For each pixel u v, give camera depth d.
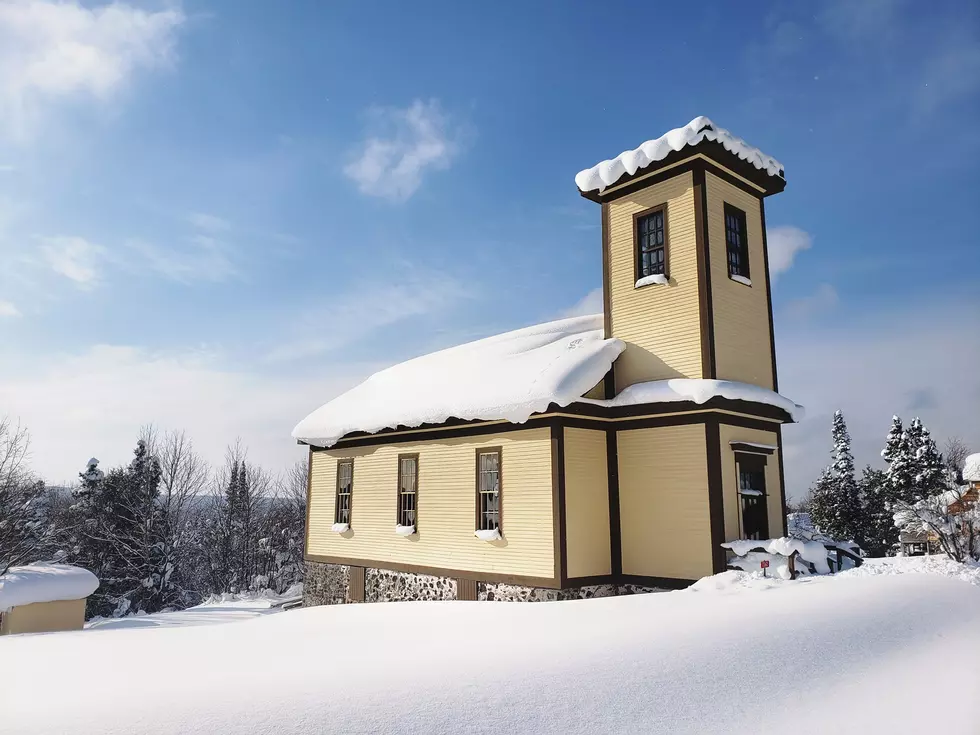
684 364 13.47
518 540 13.45
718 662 6.00
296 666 7.09
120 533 37.66
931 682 5.55
